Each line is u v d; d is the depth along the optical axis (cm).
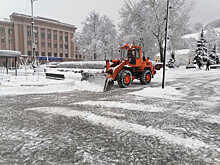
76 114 413
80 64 2098
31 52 5047
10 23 4725
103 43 3338
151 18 2500
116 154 228
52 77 1135
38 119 375
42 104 520
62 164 204
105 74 814
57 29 5588
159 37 2578
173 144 259
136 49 989
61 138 277
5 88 758
